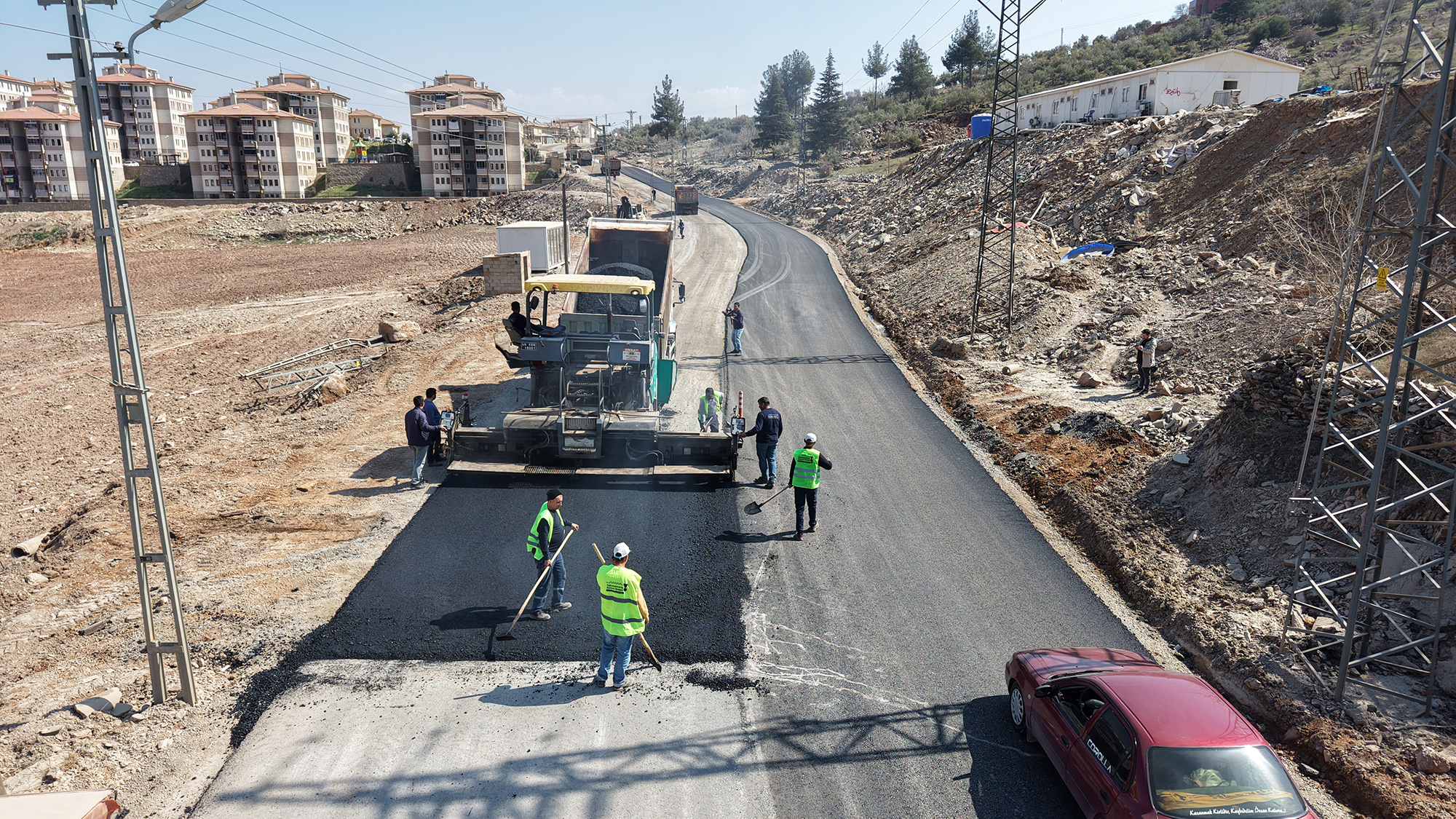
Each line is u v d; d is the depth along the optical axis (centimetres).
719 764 803
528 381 2189
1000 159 4519
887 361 2452
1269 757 646
